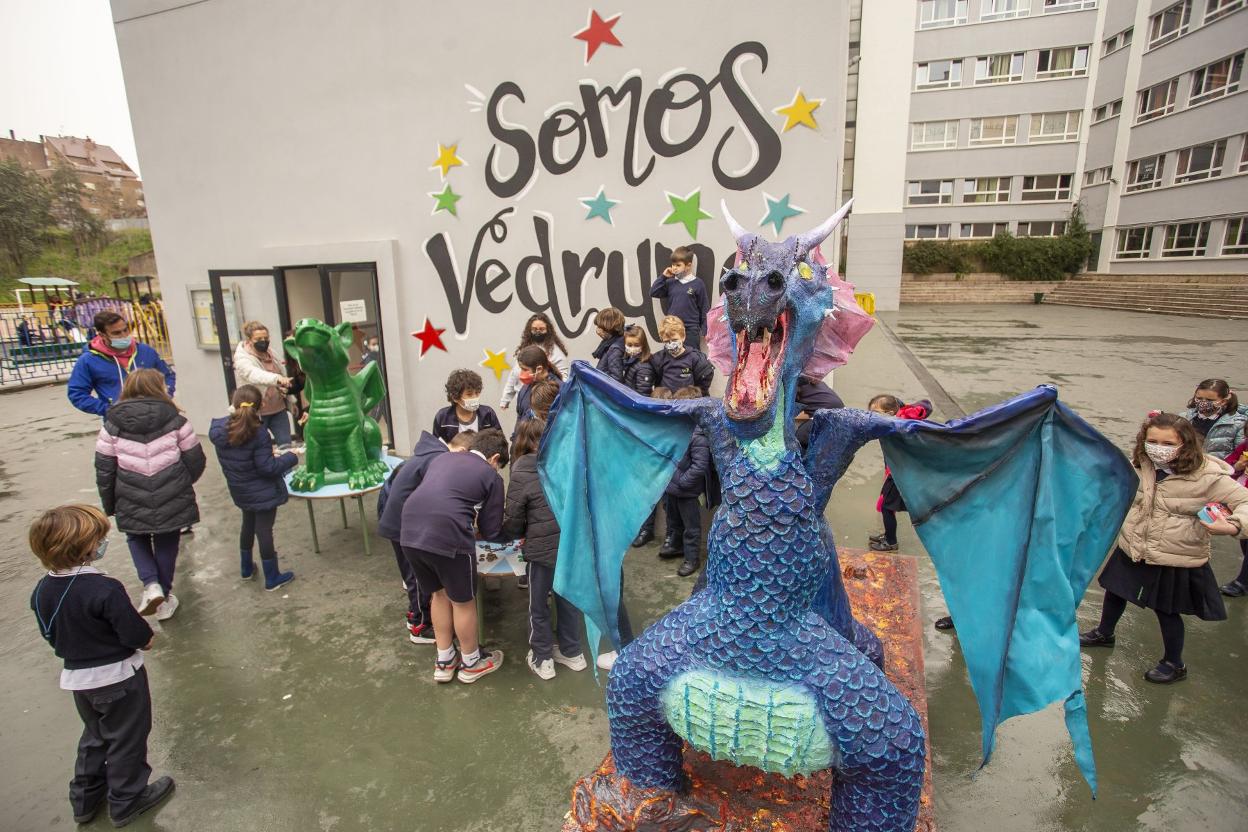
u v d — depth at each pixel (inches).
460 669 146.7
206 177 318.0
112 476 161.8
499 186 267.1
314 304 332.8
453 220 277.0
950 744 125.6
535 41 251.3
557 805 113.0
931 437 83.1
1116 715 132.3
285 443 269.0
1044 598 84.9
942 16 1315.2
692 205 240.8
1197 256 1060.5
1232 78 983.6
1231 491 129.0
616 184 249.6
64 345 679.7
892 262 999.0
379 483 208.1
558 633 149.7
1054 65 1294.3
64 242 1739.7
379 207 288.2
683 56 232.5
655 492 96.0
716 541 81.4
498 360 281.1
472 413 190.1
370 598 183.2
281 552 213.2
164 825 111.2
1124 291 1090.7
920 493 88.8
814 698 78.4
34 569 210.5
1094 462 81.4
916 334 727.7
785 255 74.4
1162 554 135.3
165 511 164.7
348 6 275.3
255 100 299.4
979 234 1398.9
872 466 277.6
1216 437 189.2
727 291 73.2
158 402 164.9
